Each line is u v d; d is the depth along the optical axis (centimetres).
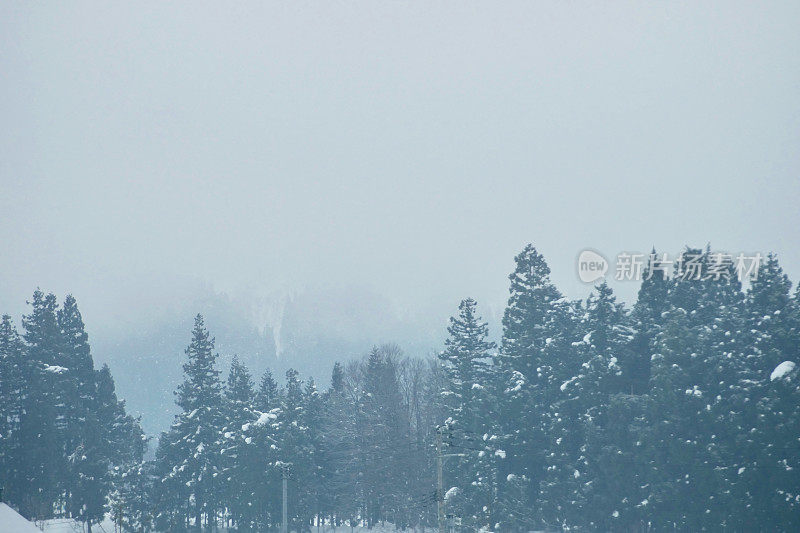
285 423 11862
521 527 10262
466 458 10669
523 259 11588
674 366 9562
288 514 11744
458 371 11500
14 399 11562
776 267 10012
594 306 11100
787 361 8912
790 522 8500
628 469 9788
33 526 5538
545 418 10719
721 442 9225
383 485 11519
